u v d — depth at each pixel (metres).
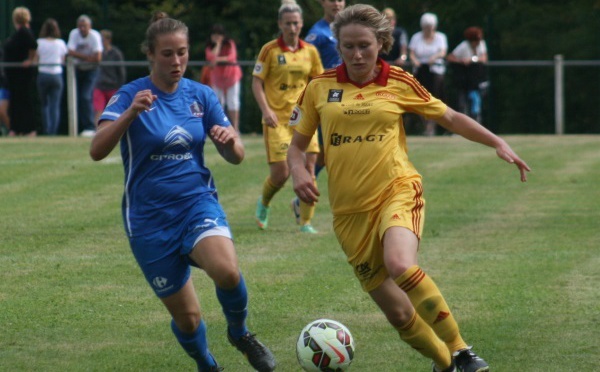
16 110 48.69
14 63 48.22
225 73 48.62
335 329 13.08
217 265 12.23
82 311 16.69
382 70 13.03
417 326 12.61
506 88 52.78
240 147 13.12
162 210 12.64
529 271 19.48
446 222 25.45
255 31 68.62
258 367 13.19
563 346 14.50
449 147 43.88
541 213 26.69
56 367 13.81
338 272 19.50
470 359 11.90
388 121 12.82
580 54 58.06
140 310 16.78
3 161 37.47
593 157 39.41
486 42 58.25
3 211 26.86
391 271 11.86
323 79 13.16
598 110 52.50
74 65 48.47
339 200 12.88
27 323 15.98
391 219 12.31
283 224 25.47
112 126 12.34
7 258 20.92
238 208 27.92
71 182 32.12
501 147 12.90
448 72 49.69
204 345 13.10
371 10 12.73
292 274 19.36
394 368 13.64
